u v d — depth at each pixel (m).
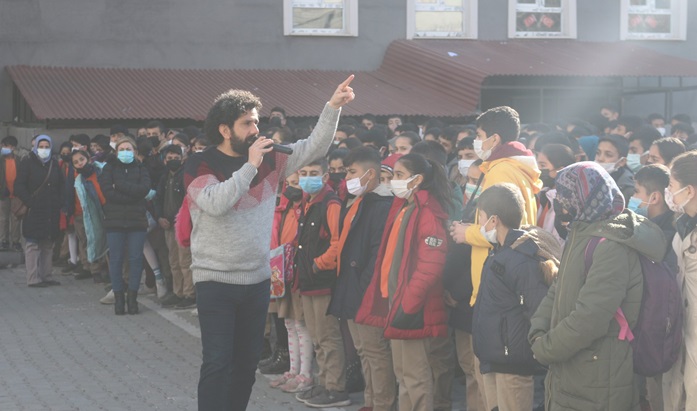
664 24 24.20
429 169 6.87
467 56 21.17
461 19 22.75
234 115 5.99
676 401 5.28
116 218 12.10
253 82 20.38
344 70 21.80
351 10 21.80
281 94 19.77
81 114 17.62
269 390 8.52
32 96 18.38
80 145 15.28
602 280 4.80
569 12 23.33
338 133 11.62
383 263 7.00
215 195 5.75
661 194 6.41
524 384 5.66
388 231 7.03
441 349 7.33
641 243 4.86
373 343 7.29
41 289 14.26
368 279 7.38
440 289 6.79
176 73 20.48
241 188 5.74
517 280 5.54
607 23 23.66
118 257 12.20
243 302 6.06
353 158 7.39
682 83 23.86
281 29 21.39
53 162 14.48
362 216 7.44
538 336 5.09
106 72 20.06
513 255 5.59
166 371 9.30
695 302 5.08
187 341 10.69
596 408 4.91
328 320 7.91
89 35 20.23
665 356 4.96
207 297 5.99
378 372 7.34
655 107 23.95
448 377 7.41
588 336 4.81
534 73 19.89
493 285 5.64
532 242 5.59
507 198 5.79
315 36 21.64
